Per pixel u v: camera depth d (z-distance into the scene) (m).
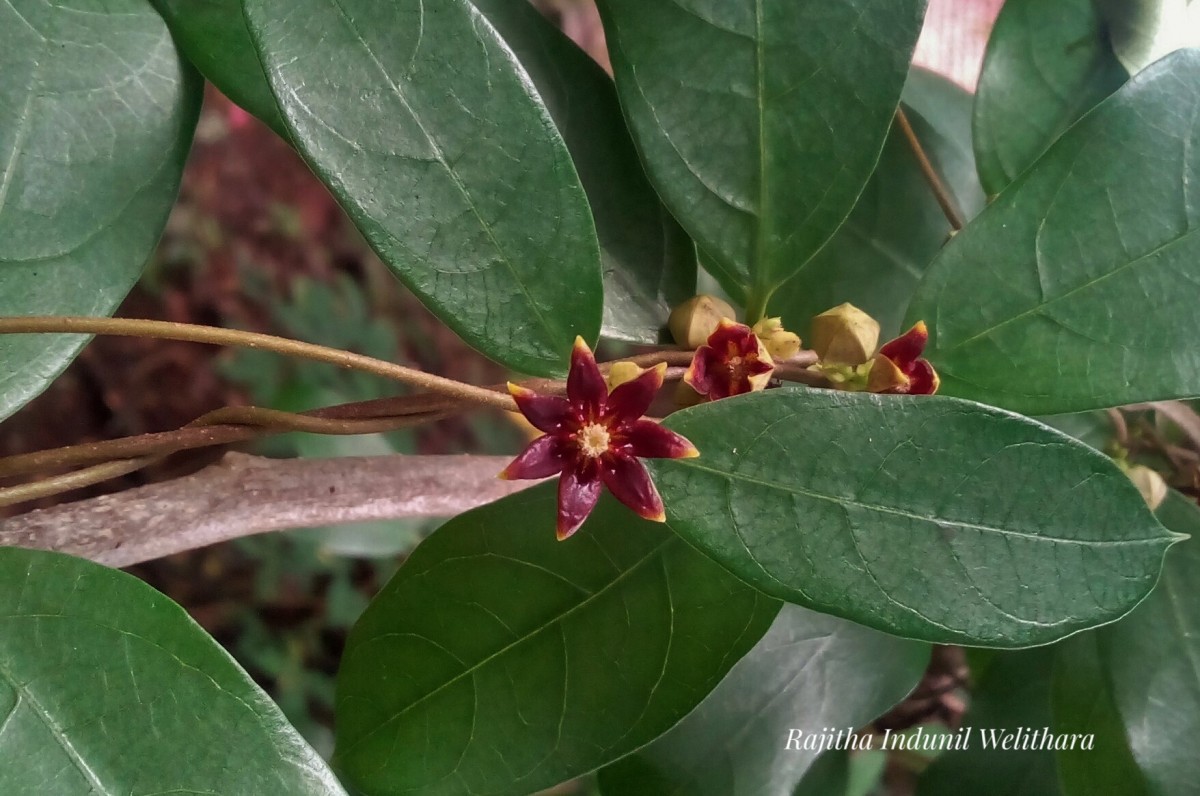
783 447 0.30
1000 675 0.44
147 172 0.33
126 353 0.72
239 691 0.29
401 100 0.30
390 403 0.32
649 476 0.30
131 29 0.33
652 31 0.33
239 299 0.75
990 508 0.30
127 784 0.29
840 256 0.41
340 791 0.29
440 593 0.33
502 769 0.33
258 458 0.36
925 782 0.45
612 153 0.35
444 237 0.30
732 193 0.33
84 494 0.65
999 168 0.39
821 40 0.33
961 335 0.33
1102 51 0.39
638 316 0.35
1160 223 0.33
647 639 0.33
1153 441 0.41
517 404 0.30
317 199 0.81
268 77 0.29
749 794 0.40
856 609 0.29
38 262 0.32
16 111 0.32
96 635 0.29
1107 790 0.38
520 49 0.35
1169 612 0.38
